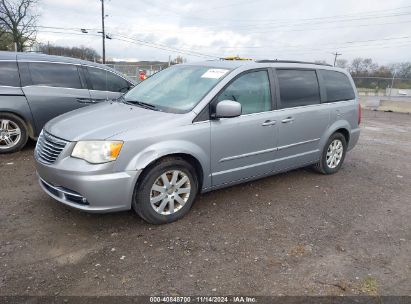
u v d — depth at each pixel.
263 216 4.46
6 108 6.26
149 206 3.92
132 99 4.83
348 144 6.44
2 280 3.03
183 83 4.70
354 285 3.20
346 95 6.28
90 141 3.62
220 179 4.50
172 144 3.90
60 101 6.70
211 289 3.05
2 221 4.00
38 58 6.64
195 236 3.89
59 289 2.96
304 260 3.55
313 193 5.35
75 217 4.16
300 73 5.45
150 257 3.46
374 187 5.82
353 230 4.25
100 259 3.40
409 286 3.23
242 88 4.62
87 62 7.15
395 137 10.86
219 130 4.29
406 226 4.45
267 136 4.85
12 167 5.80
